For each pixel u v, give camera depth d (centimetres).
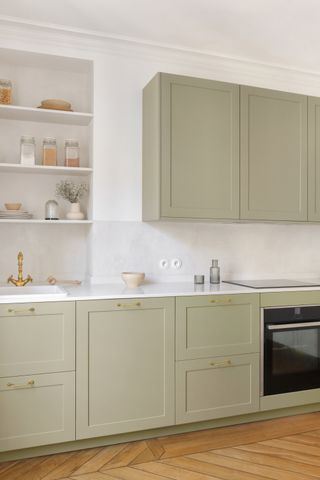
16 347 229
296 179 320
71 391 239
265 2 252
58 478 218
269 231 356
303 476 220
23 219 286
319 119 329
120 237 308
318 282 330
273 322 288
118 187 308
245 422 286
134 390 252
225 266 341
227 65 334
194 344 266
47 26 278
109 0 250
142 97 313
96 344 244
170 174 281
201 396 268
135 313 253
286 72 351
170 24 279
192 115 288
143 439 261
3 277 302
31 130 312
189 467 229
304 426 282
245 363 279
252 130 305
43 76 315
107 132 305
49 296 235
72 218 301
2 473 222
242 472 224
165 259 322
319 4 253
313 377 300
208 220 292
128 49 306
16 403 229
